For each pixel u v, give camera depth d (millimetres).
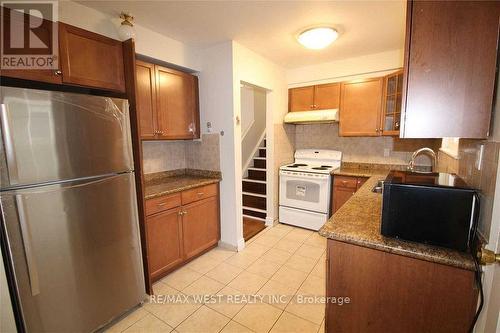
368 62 3062
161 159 2840
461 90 992
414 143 3150
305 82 3525
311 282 2230
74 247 1495
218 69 2645
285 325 1737
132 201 1817
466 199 971
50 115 1344
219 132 2740
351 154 3578
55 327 1447
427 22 1018
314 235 3252
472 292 964
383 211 1127
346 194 3121
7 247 1246
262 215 3777
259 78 3020
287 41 2561
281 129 3600
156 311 1885
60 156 1396
